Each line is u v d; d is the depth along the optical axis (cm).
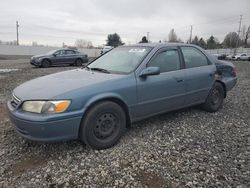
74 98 321
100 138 353
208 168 311
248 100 661
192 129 438
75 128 326
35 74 1198
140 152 348
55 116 308
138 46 455
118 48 486
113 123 363
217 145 377
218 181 284
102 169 306
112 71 407
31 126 309
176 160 328
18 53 5122
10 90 766
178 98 450
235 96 711
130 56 430
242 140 398
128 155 340
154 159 330
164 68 430
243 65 2430
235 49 6456
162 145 371
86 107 330
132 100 379
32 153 345
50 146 363
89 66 462
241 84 953
